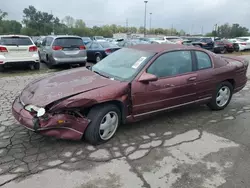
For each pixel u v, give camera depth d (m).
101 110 3.30
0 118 4.26
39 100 3.06
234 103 5.60
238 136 3.85
